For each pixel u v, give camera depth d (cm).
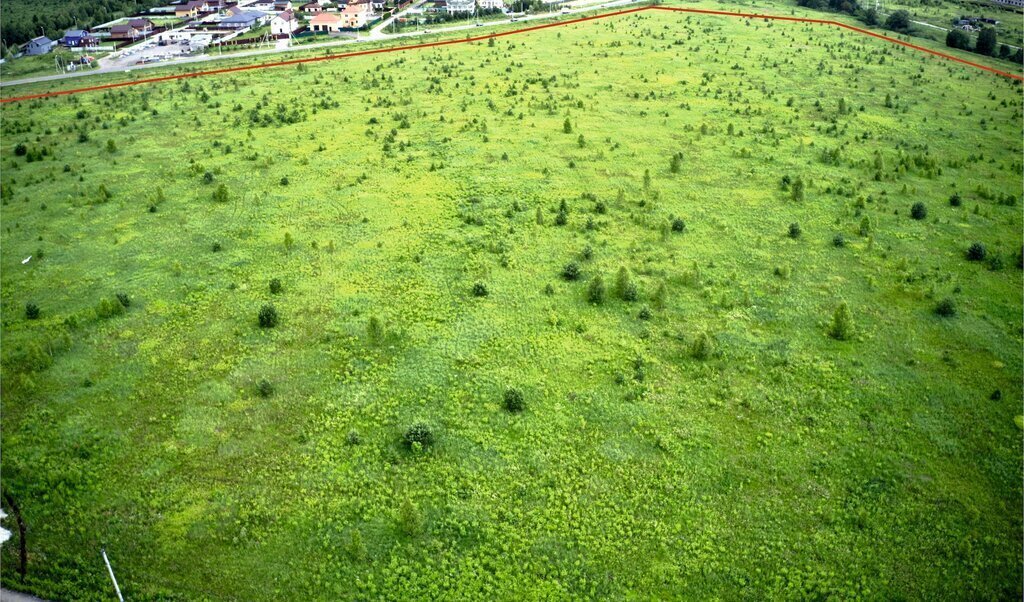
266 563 4003
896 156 9975
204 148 10350
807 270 7062
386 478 4572
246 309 6406
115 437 4894
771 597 3859
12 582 3844
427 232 7819
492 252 7381
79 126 11300
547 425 5031
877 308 6419
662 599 3847
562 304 6462
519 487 4512
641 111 11844
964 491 4525
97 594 3791
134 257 7331
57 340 5828
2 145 10519
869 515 4344
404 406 5200
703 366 5631
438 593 3847
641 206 8400
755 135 10731
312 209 8388
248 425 5022
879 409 5197
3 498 4391
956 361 5722
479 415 5116
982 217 8175
